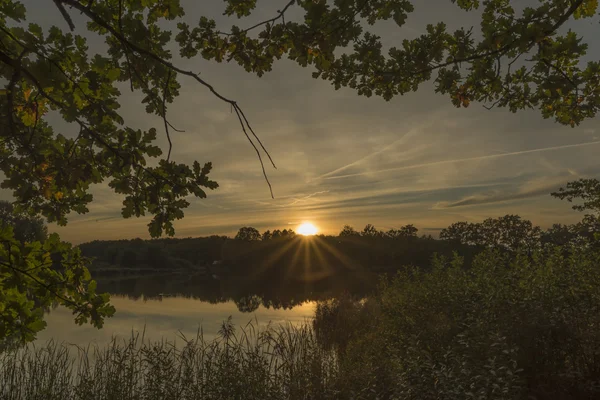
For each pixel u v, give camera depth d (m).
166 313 23.42
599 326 6.30
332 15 3.10
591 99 3.79
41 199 2.96
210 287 50.84
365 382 6.54
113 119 2.46
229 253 98.00
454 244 58.66
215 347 8.46
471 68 3.88
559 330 6.09
